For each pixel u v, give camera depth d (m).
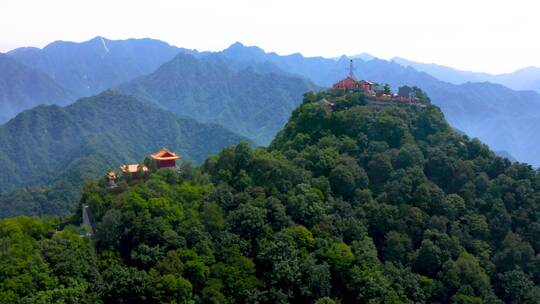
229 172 113.06
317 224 98.38
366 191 110.56
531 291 91.81
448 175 119.88
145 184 102.38
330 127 138.00
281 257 86.06
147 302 75.62
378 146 125.88
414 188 112.44
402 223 102.56
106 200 99.88
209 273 82.12
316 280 83.94
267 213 97.00
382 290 84.38
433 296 90.69
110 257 85.12
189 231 89.12
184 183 107.75
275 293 80.75
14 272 74.50
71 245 83.25
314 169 118.06
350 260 88.81
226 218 95.31
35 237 93.25
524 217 106.88
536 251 102.25
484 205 111.81
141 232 87.19
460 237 102.44
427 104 161.00
